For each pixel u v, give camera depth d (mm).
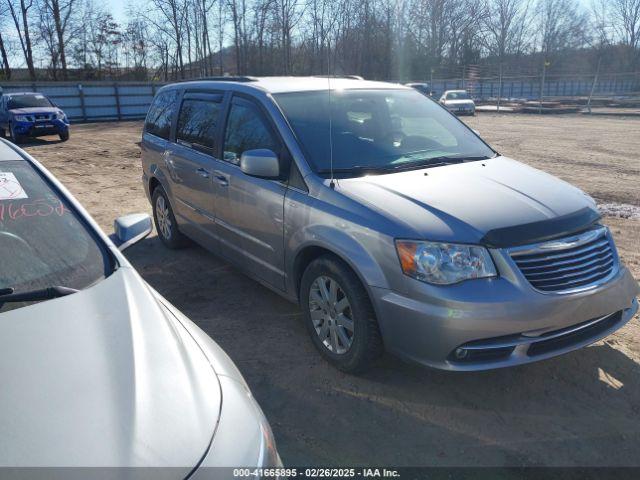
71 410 1612
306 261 3783
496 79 41906
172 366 1848
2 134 19812
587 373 3520
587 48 66062
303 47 21781
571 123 23656
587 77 38125
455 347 2936
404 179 3598
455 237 2992
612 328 3355
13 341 1896
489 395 3312
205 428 1643
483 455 2820
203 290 4992
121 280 2318
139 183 10523
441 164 4004
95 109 30172
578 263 3150
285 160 3879
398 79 50000
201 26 44688
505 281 2961
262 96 4301
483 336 2910
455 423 3066
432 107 4895
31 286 2283
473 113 29703
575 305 3051
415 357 3070
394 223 3102
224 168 4523
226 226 4613
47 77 44594
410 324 3016
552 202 3354
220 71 44812
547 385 3402
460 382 3441
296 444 2906
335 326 3516
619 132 19141
